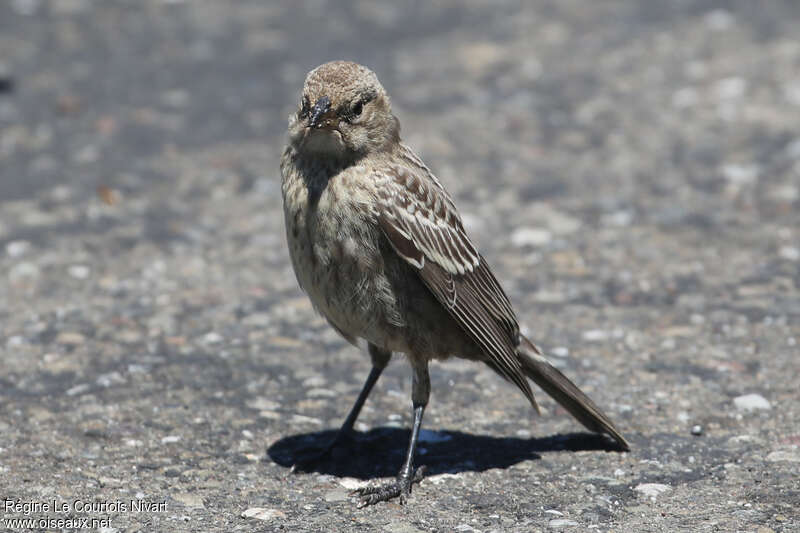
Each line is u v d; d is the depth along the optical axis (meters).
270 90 19.22
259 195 15.34
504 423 9.42
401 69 19.95
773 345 10.73
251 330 11.32
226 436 9.04
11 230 13.94
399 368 10.52
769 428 9.09
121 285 12.42
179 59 20.64
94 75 19.78
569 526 7.47
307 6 23.80
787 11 22.55
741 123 17.31
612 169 15.90
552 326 11.38
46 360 10.42
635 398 9.73
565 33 21.69
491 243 13.69
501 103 18.42
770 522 7.46
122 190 15.39
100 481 8.11
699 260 12.99
